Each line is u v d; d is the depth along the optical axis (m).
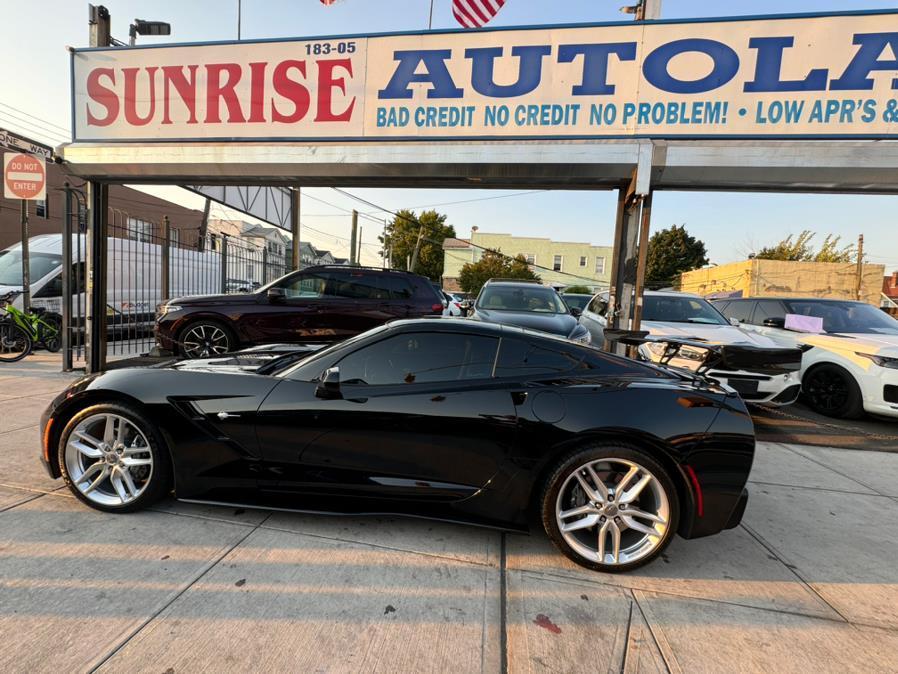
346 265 7.26
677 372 3.03
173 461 2.83
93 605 2.10
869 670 1.94
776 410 5.96
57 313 8.96
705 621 2.20
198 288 12.01
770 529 3.14
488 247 48.56
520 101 5.47
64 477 2.91
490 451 2.64
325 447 2.74
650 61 5.23
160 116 6.19
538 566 2.59
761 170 5.14
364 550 2.64
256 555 2.54
